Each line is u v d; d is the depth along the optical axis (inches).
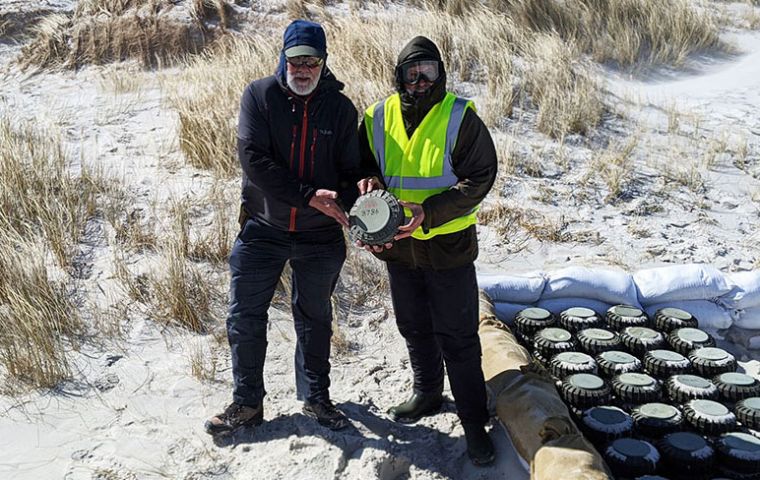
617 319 166.1
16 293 156.5
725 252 204.1
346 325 166.7
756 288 173.8
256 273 127.3
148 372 147.1
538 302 174.7
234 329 128.3
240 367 129.4
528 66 309.1
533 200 223.3
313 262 128.1
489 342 148.9
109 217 190.9
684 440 129.8
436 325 128.7
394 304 135.5
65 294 165.5
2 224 180.7
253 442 130.3
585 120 274.7
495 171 123.3
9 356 142.6
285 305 169.3
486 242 202.7
